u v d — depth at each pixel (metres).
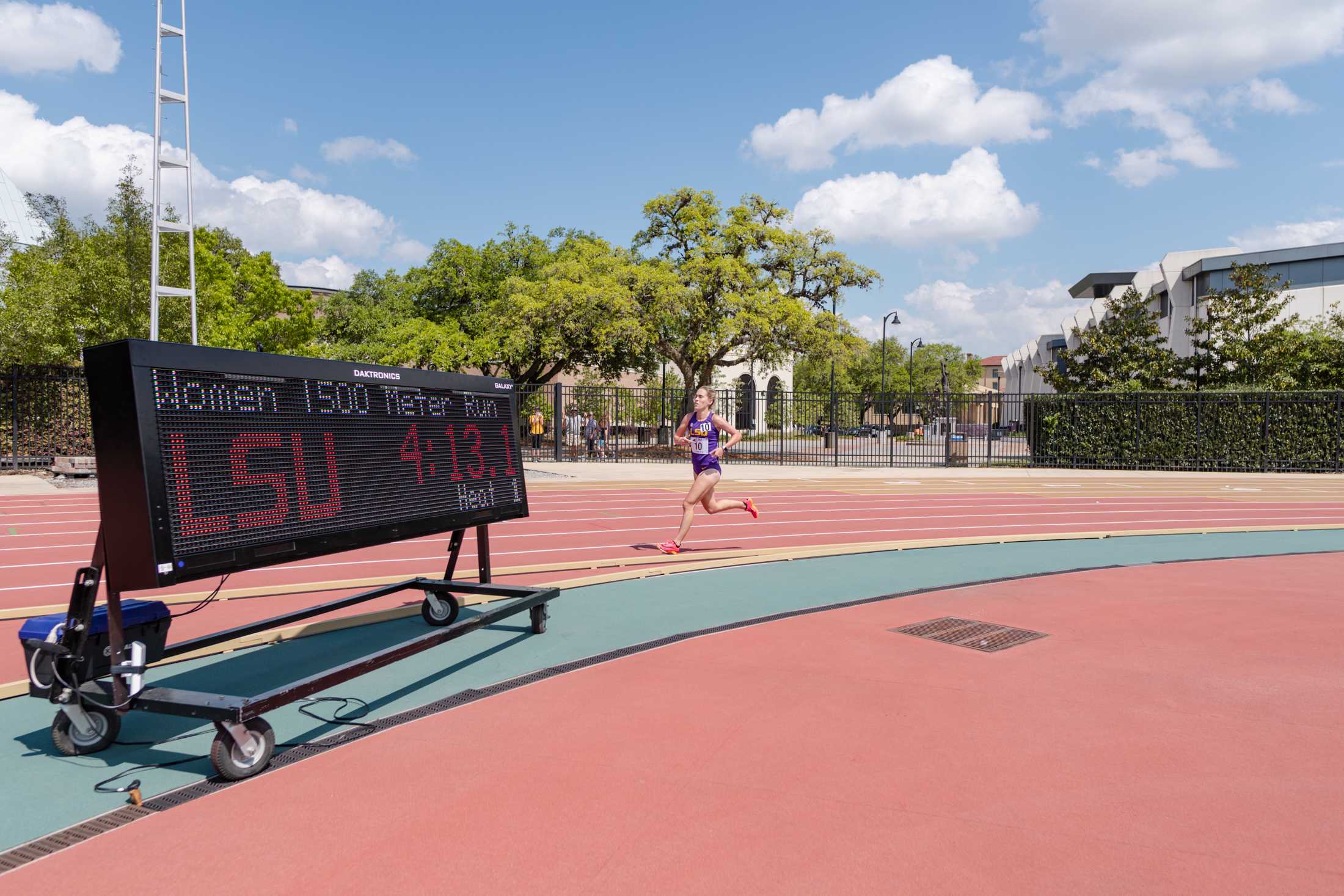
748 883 2.89
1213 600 7.74
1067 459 28.31
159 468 3.98
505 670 5.51
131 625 4.43
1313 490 20.16
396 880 2.92
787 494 18.17
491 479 6.75
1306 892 2.83
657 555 9.88
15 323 22.30
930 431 31.50
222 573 4.27
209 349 4.38
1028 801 3.53
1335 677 5.34
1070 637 6.34
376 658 4.60
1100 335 32.75
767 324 29.64
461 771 3.86
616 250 34.53
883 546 10.81
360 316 45.88
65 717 4.15
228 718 3.75
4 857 3.11
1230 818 3.38
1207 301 31.78
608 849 3.13
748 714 4.61
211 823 3.38
